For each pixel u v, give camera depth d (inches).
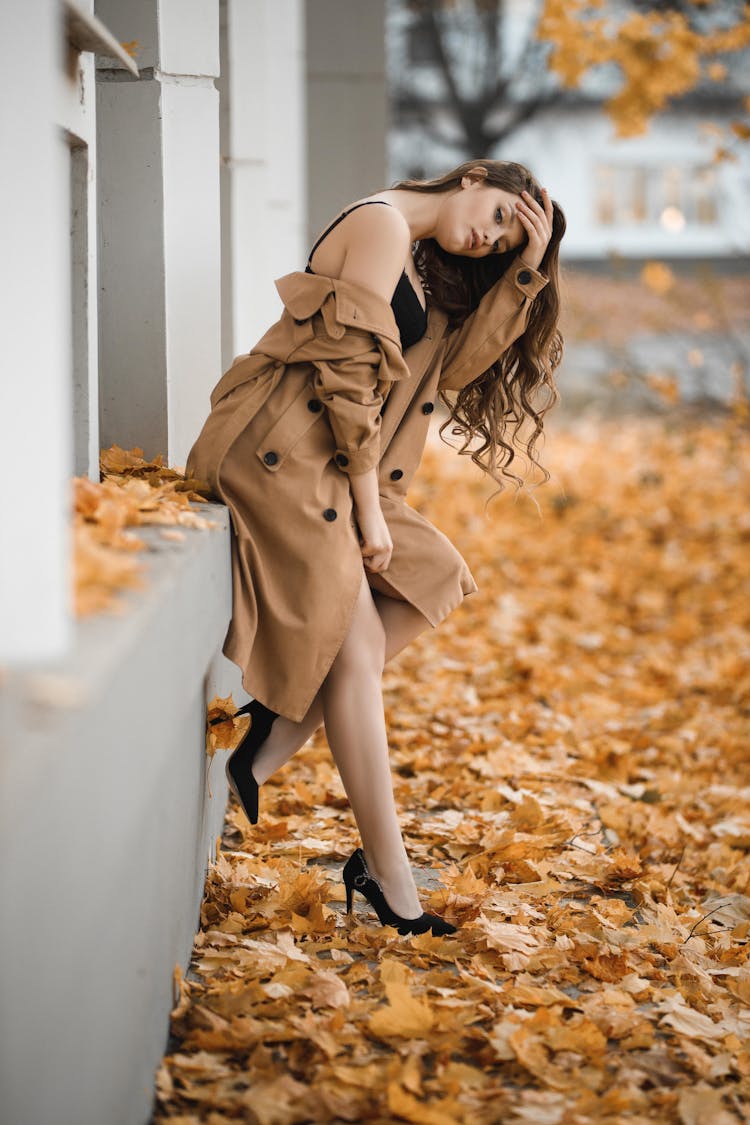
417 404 122.0
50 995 50.6
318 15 418.0
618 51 404.8
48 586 56.7
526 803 154.8
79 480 91.0
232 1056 88.4
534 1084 89.0
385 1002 99.0
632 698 236.1
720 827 164.4
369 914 119.4
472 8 1070.4
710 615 312.3
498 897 124.3
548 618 294.0
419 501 425.7
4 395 57.4
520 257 120.0
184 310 146.2
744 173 1154.7
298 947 107.6
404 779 170.4
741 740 209.2
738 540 402.9
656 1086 90.4
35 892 46.9
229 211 213.0
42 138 58.4
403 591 119.7
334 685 113.8
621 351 562.3
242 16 212.7
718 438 540.7
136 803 65.1
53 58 58.4
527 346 128.3
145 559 79.2
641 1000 105.7
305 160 423.8
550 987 103.4
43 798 46.9
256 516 111.2
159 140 140.3
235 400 113.8
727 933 127.0
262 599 110.0
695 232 1330.0
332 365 109.6
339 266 112.7
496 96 1099.3
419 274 124.4
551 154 1334.9
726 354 602.9
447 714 205.9
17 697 50.3
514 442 133.4
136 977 73.0
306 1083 85.8
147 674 65.9
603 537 404.2
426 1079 87.8
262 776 123.7
